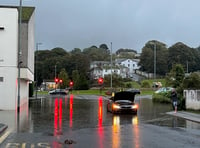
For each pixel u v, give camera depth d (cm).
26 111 3141
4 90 3262
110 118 2577
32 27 5075
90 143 1384
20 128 1872
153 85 10969
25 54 3897
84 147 1288
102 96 7269
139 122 2312
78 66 14775
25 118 2450
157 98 5009
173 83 5062
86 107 3834
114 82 9756
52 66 14762
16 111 3098
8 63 3269
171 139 1526
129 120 2441
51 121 2270
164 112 3188
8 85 3269
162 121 2397
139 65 18175
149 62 17138
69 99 5897
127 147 1296
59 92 8475
